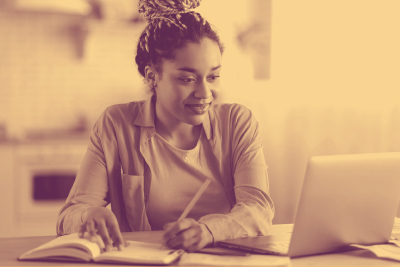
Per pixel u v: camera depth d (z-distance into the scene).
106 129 1.33
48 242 1.04
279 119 3.36
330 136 3.26
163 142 1.32
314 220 0.92
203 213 1.32
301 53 3.30
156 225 1.33
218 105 1.41
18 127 3.52
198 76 1.16
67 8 3.39
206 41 1.16
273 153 3.35
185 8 1.24
